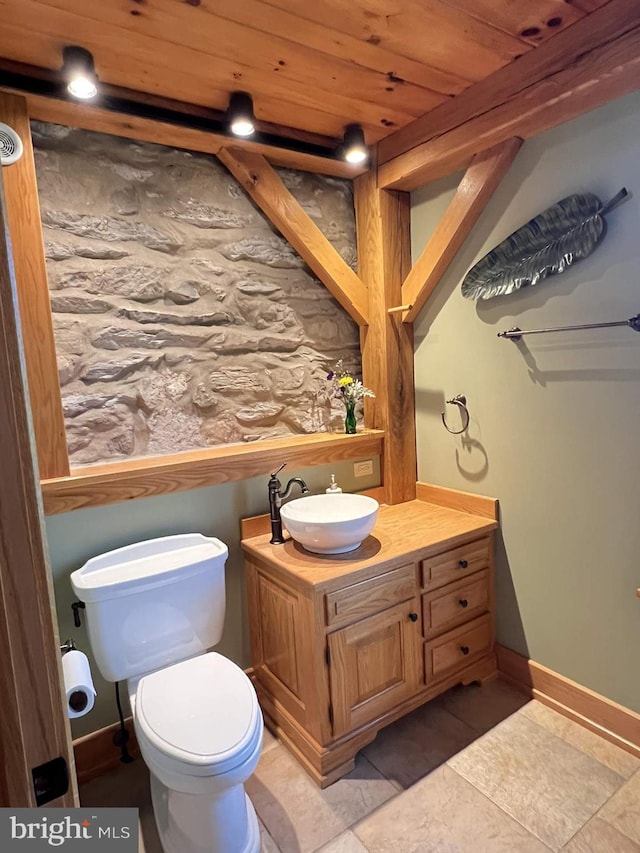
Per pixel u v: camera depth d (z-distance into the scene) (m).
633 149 1.65
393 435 2.54
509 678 2.27
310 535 1.89
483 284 2.14
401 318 2.51
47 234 1.81
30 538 0.53
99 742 1.86
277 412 2.38
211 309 2.17
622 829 1.54
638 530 1.77
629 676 1.84
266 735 2.04
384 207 2.42
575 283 1.86
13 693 0.52
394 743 1.94
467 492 2.38
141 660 1.72
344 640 1.80
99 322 1.91
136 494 1.87
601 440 1.84
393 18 1.49
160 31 1.49
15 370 0.52
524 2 1.47
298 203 2.35
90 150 1.88
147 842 1.58
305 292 2.44
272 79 1.78
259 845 1.52
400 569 1.93
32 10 1.37
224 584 1.91
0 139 1.56
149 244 2.01
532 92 1.74
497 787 1.72
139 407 2.01
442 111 2.05
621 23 1.50
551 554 2.05
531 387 2.05
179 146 2.05
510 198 2.03
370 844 1.54
